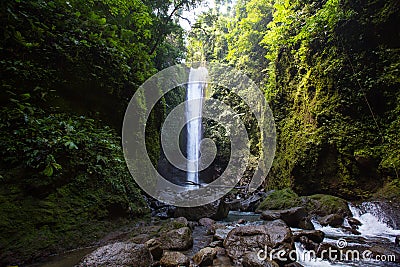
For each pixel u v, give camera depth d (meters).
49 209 3.35
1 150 3.13
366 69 5.91
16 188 3.09
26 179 3.21
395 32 5.50
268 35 10.30
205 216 6.06
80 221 3.72
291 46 8.85
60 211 3.49
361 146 5.65
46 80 4.53
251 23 14.04
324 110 6.66
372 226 4.52
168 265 2.94
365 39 6.01
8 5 3.83
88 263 2.60
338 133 6.17
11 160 3.16
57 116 4.35
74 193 3.87
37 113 4.04
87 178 4.21
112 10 6.87
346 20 6.29
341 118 6.30
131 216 4.99
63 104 4.84
